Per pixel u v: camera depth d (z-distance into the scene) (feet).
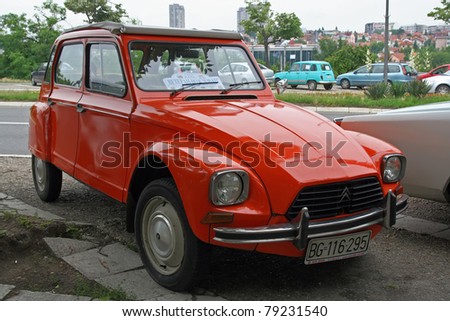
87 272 13.48
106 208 19.52
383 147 13.71
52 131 18.84
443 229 17.58
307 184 11.45
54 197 19.98
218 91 15.88
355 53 130.52
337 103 65.16
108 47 15.80
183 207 11.78
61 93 18.38
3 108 59.67
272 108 14.76
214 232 11.19
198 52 16.31
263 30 135.85
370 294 12.85
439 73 93.40
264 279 13.56
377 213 12.58
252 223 11.23
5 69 146.61
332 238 11.99
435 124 15.29
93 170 16.01
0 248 14.42
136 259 14.34
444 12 95.61
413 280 13.66
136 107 14.26
